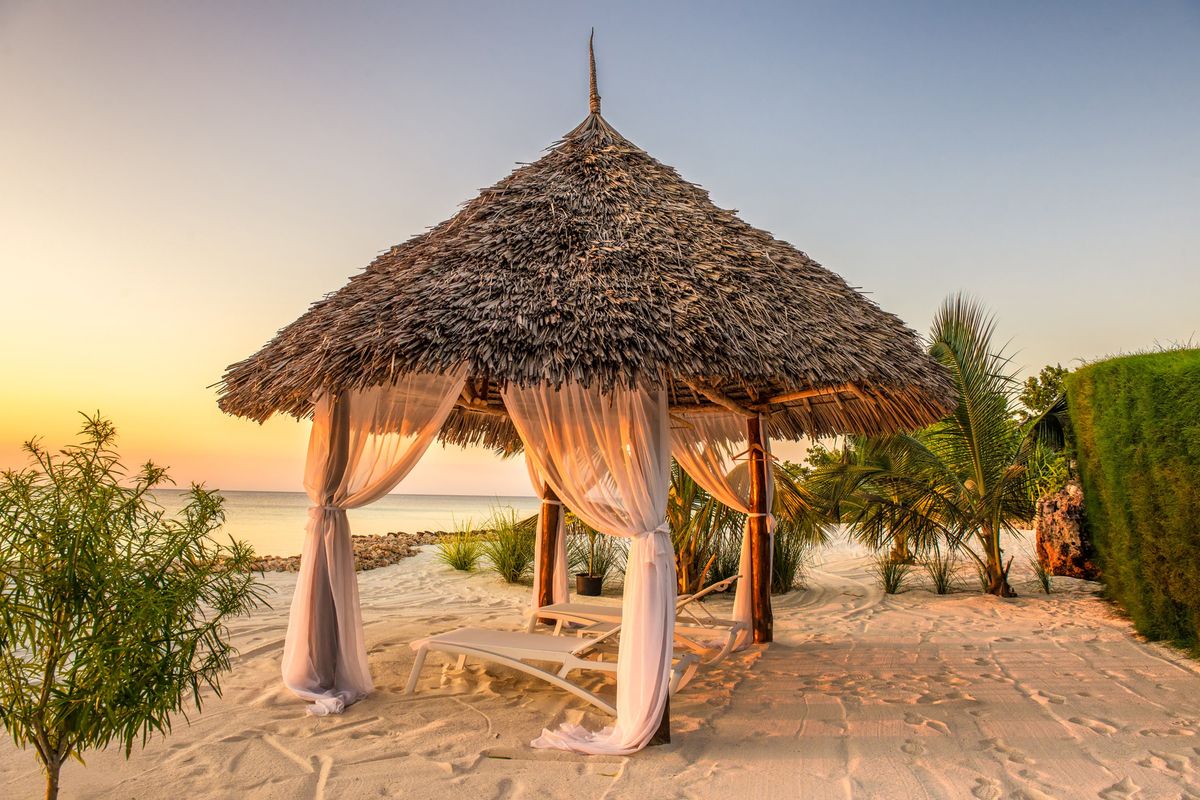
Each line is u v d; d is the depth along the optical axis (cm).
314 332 455
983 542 905
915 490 907
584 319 395
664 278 439
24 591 236
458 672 531
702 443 700
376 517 3828
